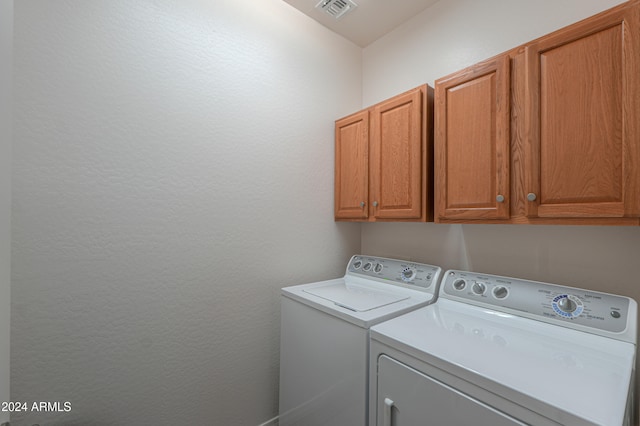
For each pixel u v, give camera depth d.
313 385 1.39
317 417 1.36
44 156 1.09
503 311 1.21
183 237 1.41
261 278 1.69
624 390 0.71
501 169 1.15
